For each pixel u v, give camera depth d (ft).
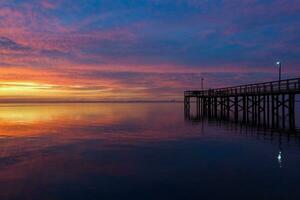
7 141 96.84
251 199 42.52
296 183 47.75
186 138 95.25
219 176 52.75
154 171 57.21
